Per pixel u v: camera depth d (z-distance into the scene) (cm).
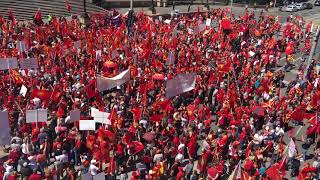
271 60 3725
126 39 3616
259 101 2850
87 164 1786
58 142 1877
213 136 2178
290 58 3891
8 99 2244
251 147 2084
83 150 1950
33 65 2473
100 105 2319
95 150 1880
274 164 1933
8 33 3647
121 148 1917
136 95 2594
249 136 2255
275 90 3139
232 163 2067
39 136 1934
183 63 3200
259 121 2428
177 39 3809
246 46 4047
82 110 2211
